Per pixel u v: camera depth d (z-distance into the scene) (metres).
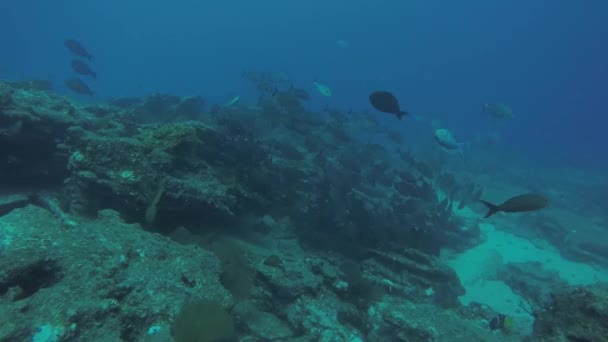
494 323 6.36
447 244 11.70
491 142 26.59
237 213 7.91
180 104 17.02
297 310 5.57
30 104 7.95
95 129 8.92
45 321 3.11
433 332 5.57
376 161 17.39
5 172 7.15
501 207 4.62
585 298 4.09
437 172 19.53
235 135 12.07
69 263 3.88
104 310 3.44
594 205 19.70
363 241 8.86
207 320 3.70
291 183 10.65
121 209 6.09
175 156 7.12
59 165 7.74
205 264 4.89
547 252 13.23
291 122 14.59
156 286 4.10
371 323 5.99
